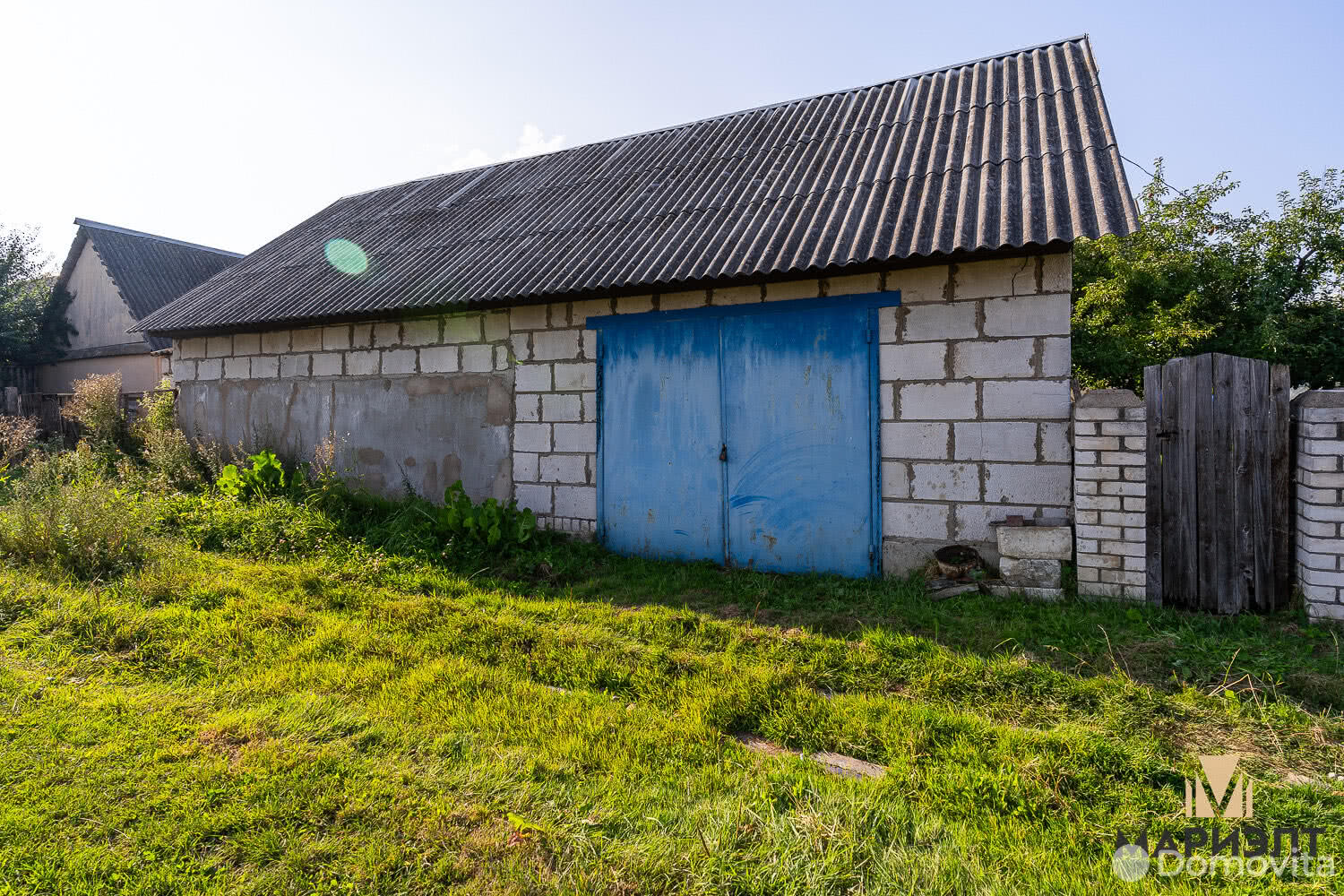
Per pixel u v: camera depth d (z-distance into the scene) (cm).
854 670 373
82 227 2016
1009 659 374
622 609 491
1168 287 1152
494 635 425
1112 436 469
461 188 1088
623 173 901
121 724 309
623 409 659
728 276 560
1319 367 1209
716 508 619
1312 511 418
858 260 520
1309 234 1237
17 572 525
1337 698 328
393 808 250
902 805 252
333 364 835
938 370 539
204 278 2141
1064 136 597
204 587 503
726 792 265
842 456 571
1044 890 208
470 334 742
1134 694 336
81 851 227
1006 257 514
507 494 723
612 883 213
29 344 2027
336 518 716
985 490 527
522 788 263
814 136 794
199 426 957
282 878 217
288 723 311
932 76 844
